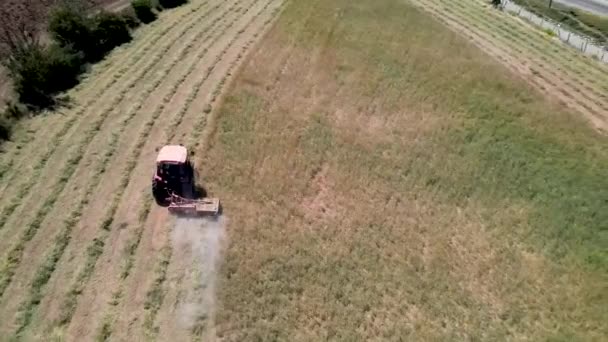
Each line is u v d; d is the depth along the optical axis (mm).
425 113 37125
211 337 21000
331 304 23156
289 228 26750
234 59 41000
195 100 35594
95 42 40375
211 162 30266
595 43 52875
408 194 30047
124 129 32062
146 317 21344
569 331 23219
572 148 34344
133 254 24172
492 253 26891
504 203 29938
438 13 53375
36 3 45062
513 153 33688
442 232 27812
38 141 30516
